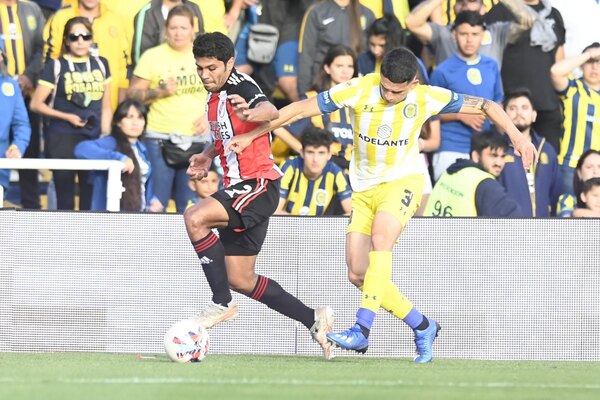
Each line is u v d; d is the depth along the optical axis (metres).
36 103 34.34
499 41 37.22
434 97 23.98
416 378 20.34
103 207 31.16
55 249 28.58
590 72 37.16
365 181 24.53
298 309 25.30
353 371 21.94
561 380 20.61
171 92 34.78
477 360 27.50
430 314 28.52
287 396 16.42
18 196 36.75
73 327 28.52
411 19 36.81
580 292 28.58
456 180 31.66
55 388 17.22
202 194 34.78
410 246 28.55
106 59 35.12
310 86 36.59
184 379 19.11
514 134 24.25
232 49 23.33
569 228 28.56
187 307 28.55
